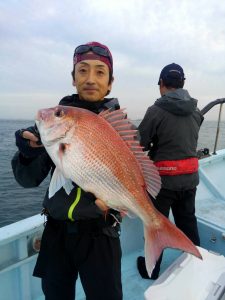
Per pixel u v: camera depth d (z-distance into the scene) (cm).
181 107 132
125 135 73
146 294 85
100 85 89
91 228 85
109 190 71
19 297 118
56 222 89
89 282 85
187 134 136
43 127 68
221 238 151
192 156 138
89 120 70
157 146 138
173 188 135
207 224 156
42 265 90
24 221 119
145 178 74
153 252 71
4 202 541
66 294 90
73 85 96
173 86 143
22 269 116
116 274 87
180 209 145
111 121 73
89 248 85
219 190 203
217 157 243
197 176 143
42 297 125
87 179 70
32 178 86
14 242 113
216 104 209
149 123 137
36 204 530
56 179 73
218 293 88
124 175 72
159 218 73
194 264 99
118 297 86
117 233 88
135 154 73
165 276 94
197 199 197
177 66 146
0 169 836
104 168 70
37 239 118
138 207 73
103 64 88
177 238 70
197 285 91
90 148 69
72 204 83
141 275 144
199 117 146
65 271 89
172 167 134
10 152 1119
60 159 68
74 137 68
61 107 69
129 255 162
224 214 175
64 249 88
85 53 88
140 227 167
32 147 77
